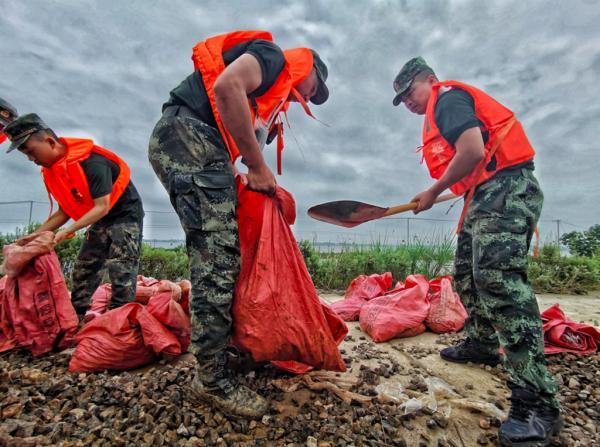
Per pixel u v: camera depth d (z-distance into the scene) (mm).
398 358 2670
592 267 7027
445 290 3578
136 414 1642
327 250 7430
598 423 1832
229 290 1651
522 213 1852
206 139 1675
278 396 1893
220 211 1643
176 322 2492
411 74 2379
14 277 2447
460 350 2590
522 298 1715
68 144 2645
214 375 1639
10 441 1403
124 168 2955
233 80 1449
